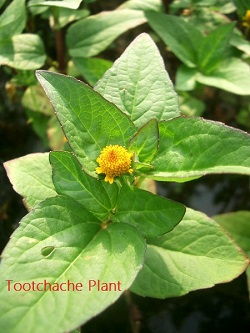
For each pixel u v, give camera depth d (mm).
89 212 100
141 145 96
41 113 186
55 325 78
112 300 82
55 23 173
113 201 100
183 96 177
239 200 181
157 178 96
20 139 201
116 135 100
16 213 184
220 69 169
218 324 156
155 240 116
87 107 97
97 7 219
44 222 94
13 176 113
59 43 182
